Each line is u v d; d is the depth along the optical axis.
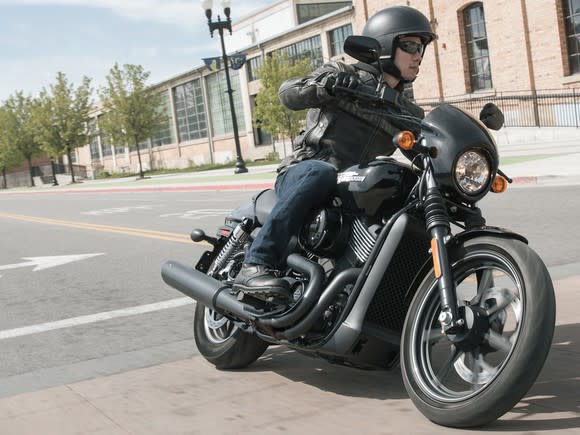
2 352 5.08
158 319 5.68
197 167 53.06
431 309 3.08
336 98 3.34
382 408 3.23
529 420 2.89
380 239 3.17
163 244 10.09
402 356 3.08
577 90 26.80
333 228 3.38
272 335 3.51
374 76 3.49
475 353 2.95
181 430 3.22
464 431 2.83
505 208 10.02
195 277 4.00
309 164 3.46
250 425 3.21
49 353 4.95
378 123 3.47
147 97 49.78
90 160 78.06
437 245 2.94
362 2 37.22
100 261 9.16
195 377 4.02
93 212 18.52
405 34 3.41
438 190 3.01
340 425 3.09
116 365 4.45
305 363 4.11
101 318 5.91
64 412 3.60
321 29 41.59
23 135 69.44
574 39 26.98
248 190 20.70
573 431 2.75
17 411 3.67
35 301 6.96
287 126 38.09
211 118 56.12
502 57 29.69
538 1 27.84
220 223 12.01
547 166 14.81
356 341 3.19
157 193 25.30
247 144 51.50
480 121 3.12
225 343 4.10
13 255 10.84
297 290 3.45
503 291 2.95
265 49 47.47
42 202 28.31
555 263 6.25
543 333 2.64
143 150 67.12
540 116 28.28
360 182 3.28
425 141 3.04
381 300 3.23
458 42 31.61
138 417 3.44
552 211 9.23
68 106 57.31
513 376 2.65
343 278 3.25
